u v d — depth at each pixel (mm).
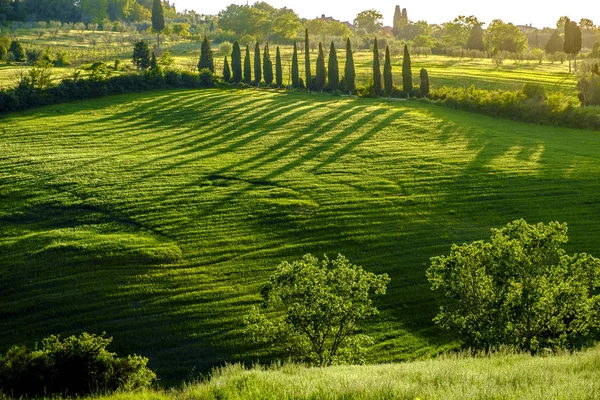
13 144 76250
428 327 41531
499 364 21172
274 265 48844
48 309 42875
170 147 77812
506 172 68625
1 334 40562
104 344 26000
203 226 54812
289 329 32406
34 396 22969
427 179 66688
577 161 72688
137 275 46906
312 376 19125
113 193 61531
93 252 49594
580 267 32188
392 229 54844
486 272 33156
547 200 61531
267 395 16875
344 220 56094
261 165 71062
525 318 31109
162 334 40500
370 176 67688
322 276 33469
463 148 78125
